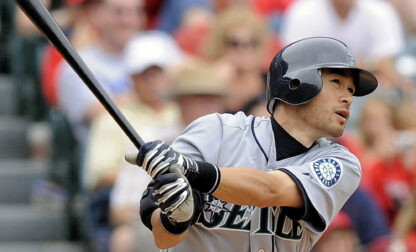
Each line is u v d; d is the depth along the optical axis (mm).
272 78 11797
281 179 11336
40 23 10695
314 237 12000
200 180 10734
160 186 10414
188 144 11781
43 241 24641
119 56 24156
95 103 23750
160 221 11039
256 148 11906
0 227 24500
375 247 21109
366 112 23953
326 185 11578
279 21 27875
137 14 24375
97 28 24656
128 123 11180
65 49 10836
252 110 22547
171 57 23797
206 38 24969
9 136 27234
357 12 27312
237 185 10883
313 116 11742
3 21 30281
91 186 22188
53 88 26219
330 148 12031
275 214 11844
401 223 21781
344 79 11727
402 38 28344
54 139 25000
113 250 21062
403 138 23516
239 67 23516
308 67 11547
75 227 24406
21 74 28031
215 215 11727
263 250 11906
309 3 27406
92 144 22344
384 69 27156
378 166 23406
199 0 27719
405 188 23188
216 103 21844
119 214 21234
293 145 11875
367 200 21531
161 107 22469
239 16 24094
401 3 29406
